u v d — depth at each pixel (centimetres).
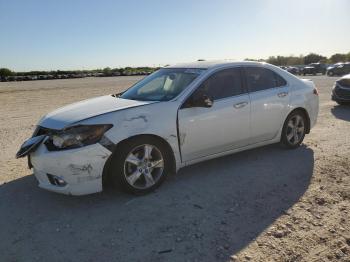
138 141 434
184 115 471
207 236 350
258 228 363
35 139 429
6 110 1345
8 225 381
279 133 601
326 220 378
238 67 549
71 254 325
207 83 505
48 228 373
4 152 669
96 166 409
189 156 487
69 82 3775
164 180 468
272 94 577
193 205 418
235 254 320
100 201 434
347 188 459
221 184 479
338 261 311
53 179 418
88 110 448
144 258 317
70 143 405
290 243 336
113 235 356
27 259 319
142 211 405
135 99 504
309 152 615
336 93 1169
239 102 529
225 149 529
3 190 475
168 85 516
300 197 435
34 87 2878
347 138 711
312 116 649
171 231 360
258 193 448
